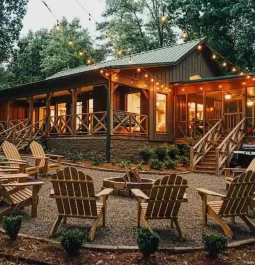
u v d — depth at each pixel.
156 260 3.49
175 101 15.52
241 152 11.99
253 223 4.91
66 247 3.47
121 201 6.47
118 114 13.54
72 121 13.85
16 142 14.55
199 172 11.38
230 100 17.11
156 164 11.27
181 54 15.67
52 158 12.91
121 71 12.79
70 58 26.62
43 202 6.05
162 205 4.23
